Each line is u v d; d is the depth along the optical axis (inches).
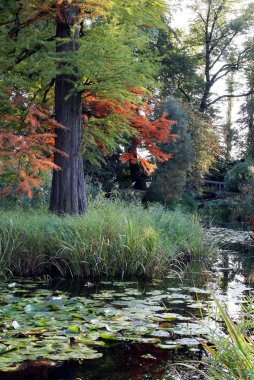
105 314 184.7
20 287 240.7
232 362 111.7
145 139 402.0
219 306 103.7
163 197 749.3
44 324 167.5
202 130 877.2
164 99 880.9
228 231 568.7
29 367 135.7
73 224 301.7
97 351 149.2
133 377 129.0
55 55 348.8
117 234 295.7
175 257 332.5
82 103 394.3
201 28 1248.8
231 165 1182.9
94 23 383.9
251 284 265.3
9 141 296.0
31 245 285.6
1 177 334.3
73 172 370.3
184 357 145.0
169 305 207.5
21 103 333.7
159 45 1051.9
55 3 329.1
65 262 280.7
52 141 394.6
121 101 368.8
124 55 336.8
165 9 396.2
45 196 463.2
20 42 347.9
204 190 1035.3
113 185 724.0
